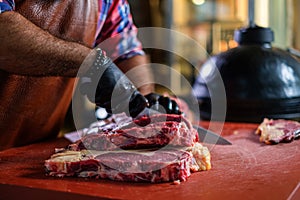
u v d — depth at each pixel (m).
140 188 0.87
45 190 0.86
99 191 0.85
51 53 0.99
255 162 1.07
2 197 0.90
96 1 1.34
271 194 0.84
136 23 2.76
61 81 1.36
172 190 0.86
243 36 1.77
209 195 0.83
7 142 1.28
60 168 0.94
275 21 2.60
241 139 1.33
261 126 1.41
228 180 0.92
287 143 1.27
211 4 2.76
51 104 1.37
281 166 1.03
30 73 1.03
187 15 2.79
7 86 1.20
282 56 1.71
